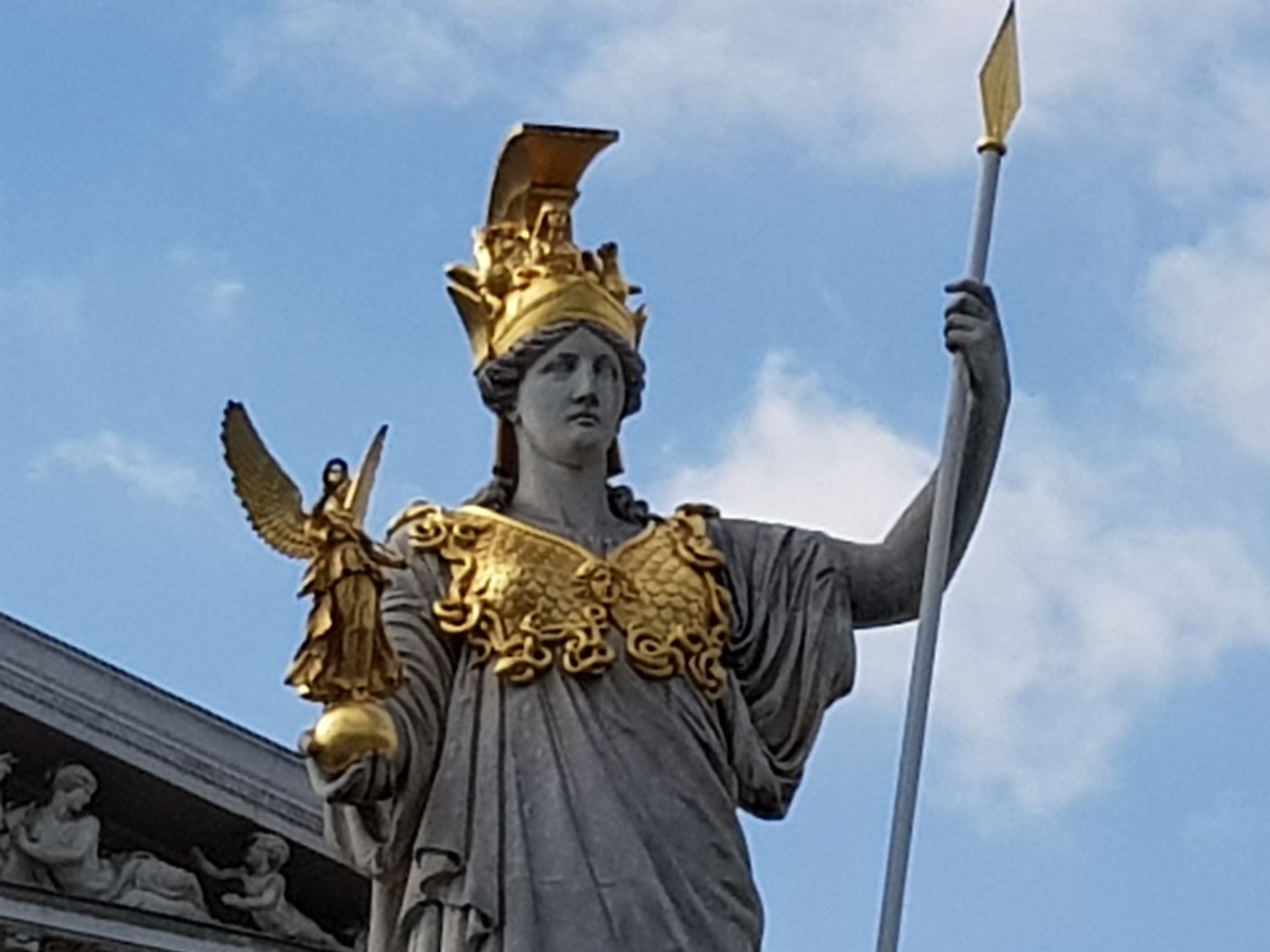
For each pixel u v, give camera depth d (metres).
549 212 16.78
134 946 47.66
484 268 16.80
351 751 15.59
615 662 16.12
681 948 15.66
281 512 16.20
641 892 15.70
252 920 48.38
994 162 16.84
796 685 16.42
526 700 16.03
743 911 15.91
